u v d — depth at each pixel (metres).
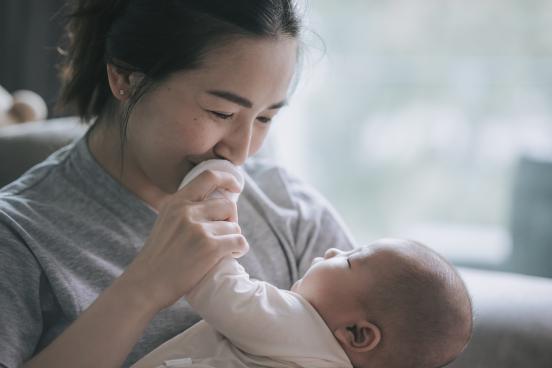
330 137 3.44
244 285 0.97
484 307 1.29
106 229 1.08
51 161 1.15
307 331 0.99
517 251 2.92
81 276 1.03
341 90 3.40
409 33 3.34
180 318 1.10
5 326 0.93
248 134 0.99
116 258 1.07
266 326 0.96
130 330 0.88
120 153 1.09
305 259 1.28
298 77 1.10
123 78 1.02
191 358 1.00
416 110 3.39
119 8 1.05
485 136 3.33
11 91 2.43
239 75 0.92
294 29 0.95
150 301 0.89
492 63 3.29
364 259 1.06
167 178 1.03
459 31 3.30
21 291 0.97
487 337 1.25
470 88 3.32
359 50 3.38
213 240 0.91
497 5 3.24
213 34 0.91
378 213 3.48
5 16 2.39
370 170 3.46
